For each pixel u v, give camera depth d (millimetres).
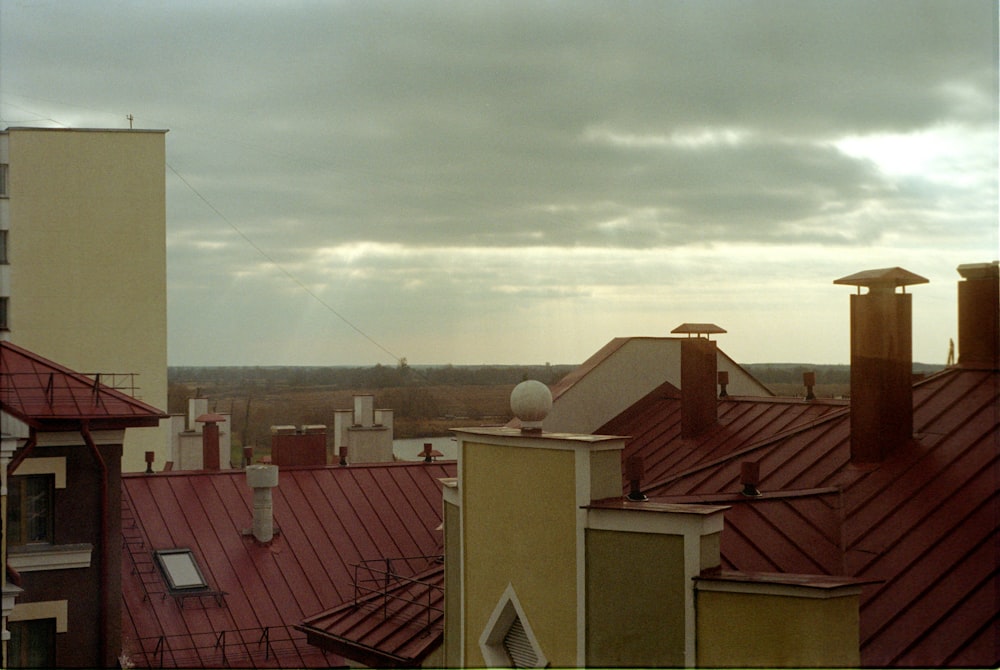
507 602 15203
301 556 27688
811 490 17172
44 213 52062
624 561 13648
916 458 17188
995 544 14758
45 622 21219
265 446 48156
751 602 12602
